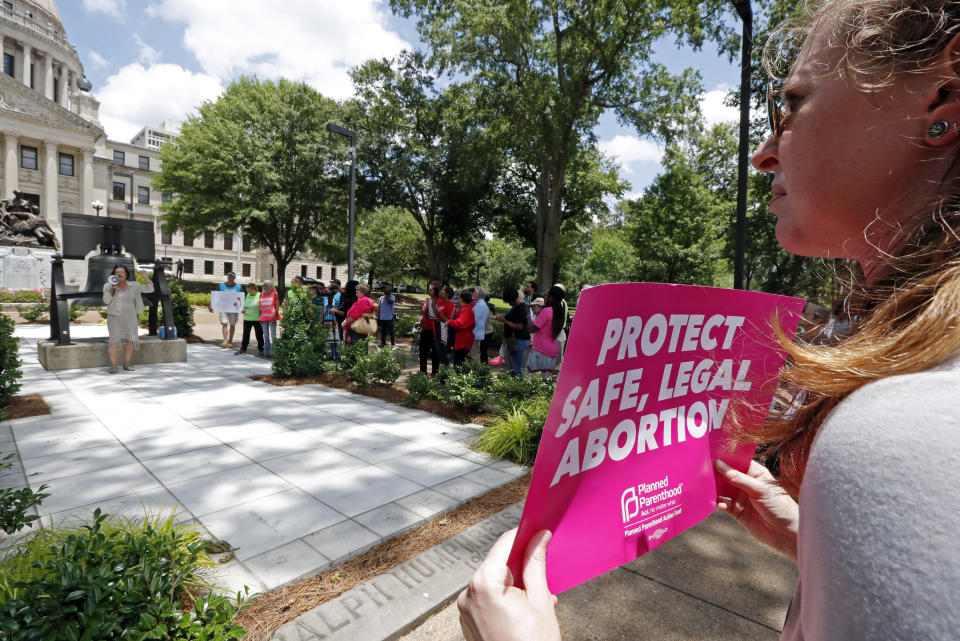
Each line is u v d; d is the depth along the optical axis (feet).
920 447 0.74
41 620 5.74
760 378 2.43
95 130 158.51
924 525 0.66
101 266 31.91
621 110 57.41
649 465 2.20
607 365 1.92
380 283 178.70
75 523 10.55
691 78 55.11
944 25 1.17
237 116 92.27
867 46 1.27
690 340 2.22
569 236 98.58
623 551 2.10
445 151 75.56
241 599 7.18
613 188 80.69
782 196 1.67
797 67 1.55
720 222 87.30
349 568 9.12
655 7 50.75
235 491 12.41
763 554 9.95
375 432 17.75
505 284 159.02
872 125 1.29
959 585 0.59
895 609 0.64
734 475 2.58
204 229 96.78
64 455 14.85
